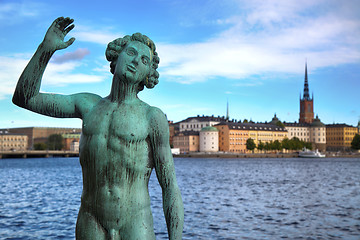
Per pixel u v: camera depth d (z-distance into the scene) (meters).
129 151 2.41
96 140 2.42
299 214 23.45
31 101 2.45
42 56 2.38
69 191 35.59
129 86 2.49
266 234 18.05
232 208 25.72
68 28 2.45
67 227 18.86
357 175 62.22
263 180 51.59
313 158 175.12
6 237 16.88
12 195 32.28
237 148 191.12
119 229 2.44
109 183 2.42
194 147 190.12
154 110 2.51
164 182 2.51
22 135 195.75
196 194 34.16
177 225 2.47
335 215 23.20
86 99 2.57
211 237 17.38
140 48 2.49
